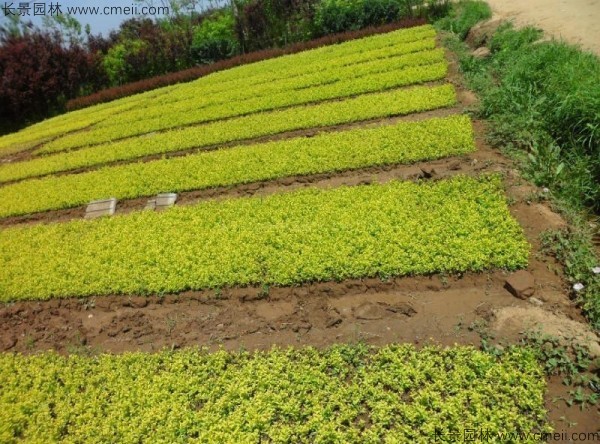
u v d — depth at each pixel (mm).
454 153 9680
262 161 11148
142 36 29156
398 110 12188
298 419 5328
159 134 15016
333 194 9070
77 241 9531
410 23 21344
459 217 7656
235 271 7723
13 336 7691
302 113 13469
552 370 5281
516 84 10875
